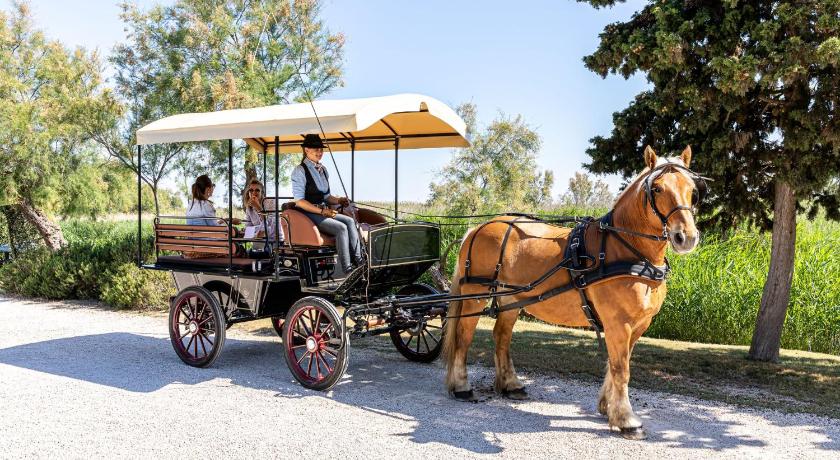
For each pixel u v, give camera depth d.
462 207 16.73
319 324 6.71
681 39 6.26
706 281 9.84
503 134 18.03
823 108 6.11
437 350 7.64
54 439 5.16
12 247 18.47
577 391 6.52
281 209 7.46
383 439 5.16
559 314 5.71
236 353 8.41
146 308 12.02
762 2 6.53
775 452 4.86
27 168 15.09
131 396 6.37
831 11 5.90
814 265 9.66
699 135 7.16
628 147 7.78
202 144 14.49
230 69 13.84
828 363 7.61
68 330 10.02
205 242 7.61
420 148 8.20
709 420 5.59
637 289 5.05
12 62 16.69
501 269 5.96
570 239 5.48
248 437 5.21
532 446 5.00
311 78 15.18
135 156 15.01
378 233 6.52
